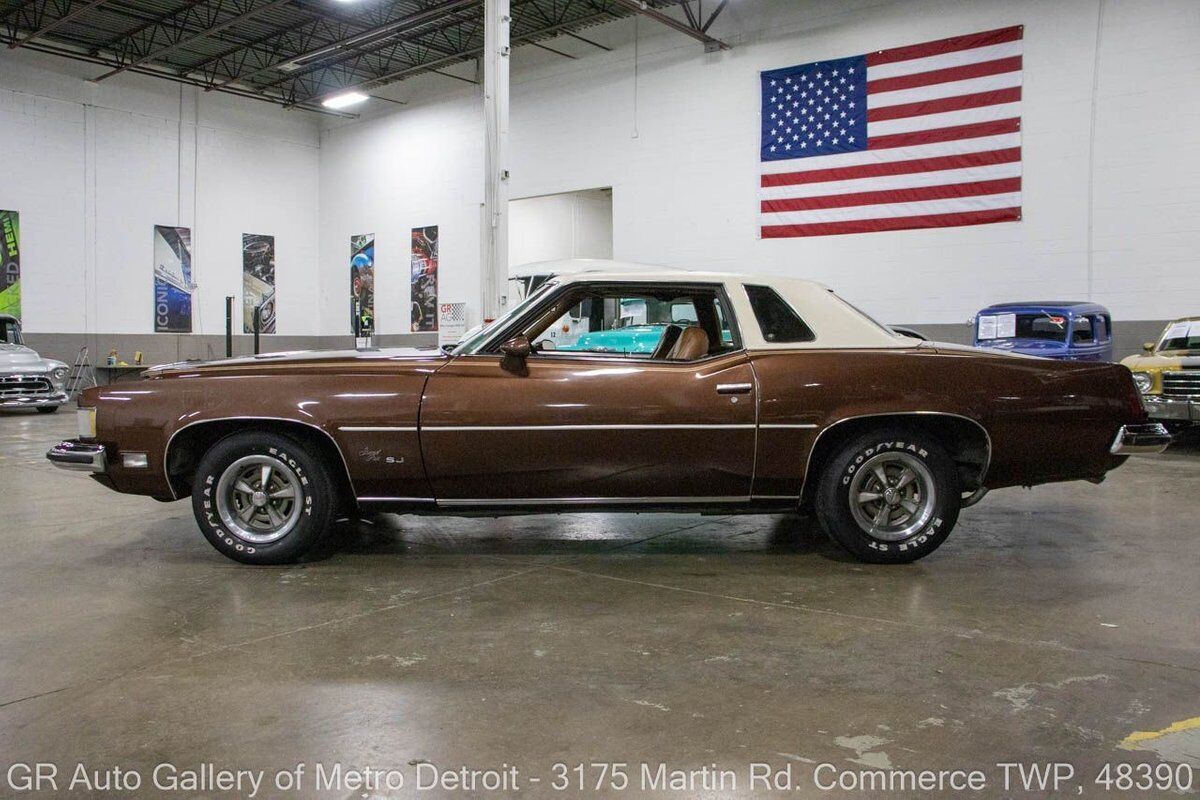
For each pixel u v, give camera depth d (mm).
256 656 3076
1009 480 4305
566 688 2773
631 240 17703
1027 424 4191
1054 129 13133
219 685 2812
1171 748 2365
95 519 5715
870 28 14641
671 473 4199
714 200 16547
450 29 18344
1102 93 12734
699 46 16578
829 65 15070
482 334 4484
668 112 17062
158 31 18406
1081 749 2359
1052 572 4254
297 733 2461
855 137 14859
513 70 19234
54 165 18859
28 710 2631
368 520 5594
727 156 16344
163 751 2361
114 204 19828
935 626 3406
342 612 3600
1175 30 12180
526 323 4355
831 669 2938
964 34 13766
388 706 2639
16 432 11812
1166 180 12336
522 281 12984
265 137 22609
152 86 20406
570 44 18219
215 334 21734
